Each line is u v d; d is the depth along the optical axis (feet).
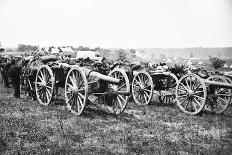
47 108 34.22
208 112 37.91
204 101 33.83
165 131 26.91
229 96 35.58
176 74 43.21
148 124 29.25
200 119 32.91
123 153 20.26
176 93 37.09
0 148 19.94
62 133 24.35
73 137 23.32
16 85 41.22
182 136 25.41
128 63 44.42
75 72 31.96
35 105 35.73
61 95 44.52
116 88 33.55
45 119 29.32
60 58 40.70
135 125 28.60
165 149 21.36
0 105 35.32
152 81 40.09
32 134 23.65
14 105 35.45
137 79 42.57
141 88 40.96
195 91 35.22
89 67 36.22
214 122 31.37
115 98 33.88
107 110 34.55
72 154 19.34
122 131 25.95
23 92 47.37
